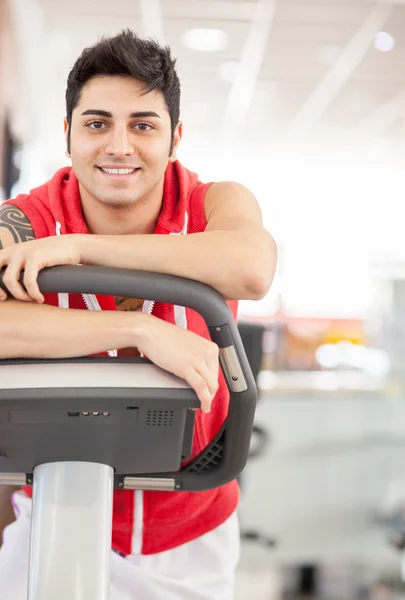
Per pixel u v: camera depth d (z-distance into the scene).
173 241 0.93
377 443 3.76
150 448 0.87
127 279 0.83
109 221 1.12
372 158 9.72
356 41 5.79
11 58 5.14
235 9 5.23
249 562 3.61
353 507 3.73
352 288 10.54
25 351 0.83
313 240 10.92
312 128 8.38
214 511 1.27
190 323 1.13
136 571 1.22
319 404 3.72
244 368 0.88
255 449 3.19
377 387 3.79
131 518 1.22
